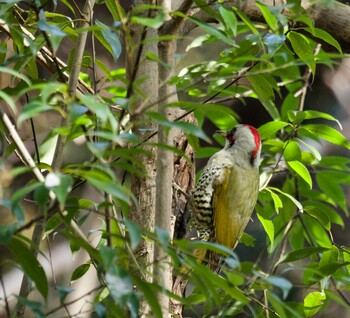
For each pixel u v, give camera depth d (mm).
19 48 8703
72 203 6168
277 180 16500
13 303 14258
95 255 6070
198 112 11078
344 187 18359
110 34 8016
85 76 11500
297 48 9266
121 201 6254
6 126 7473
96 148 5566
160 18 6059
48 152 9328
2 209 15578
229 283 6547
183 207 11117
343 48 11500
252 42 9445
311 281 10188
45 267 15422
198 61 18172
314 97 18922
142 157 9180
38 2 7188
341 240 18641
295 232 12492
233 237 13164
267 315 9266
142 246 8727
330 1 9461
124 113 6551
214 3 7863
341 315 17078
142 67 9078
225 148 13594
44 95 5566
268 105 11102
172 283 9656
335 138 11383
